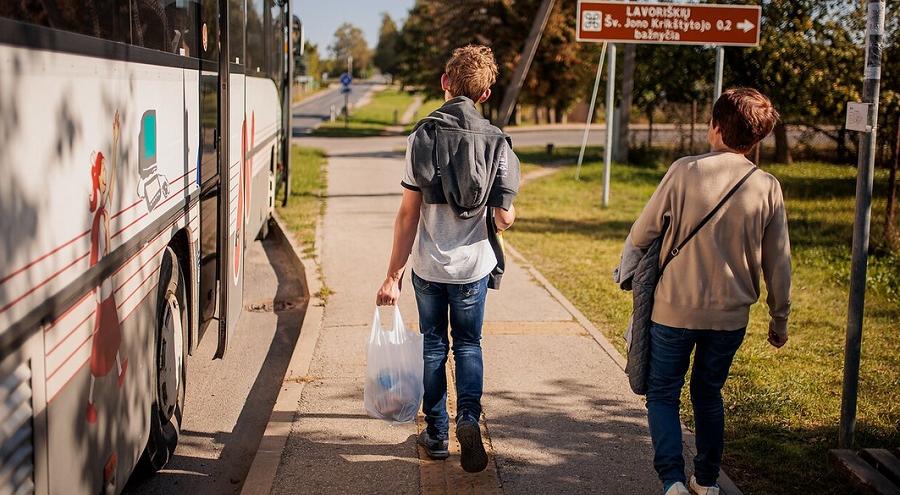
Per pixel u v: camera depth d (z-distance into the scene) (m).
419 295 4.18
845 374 4.50
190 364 6.50
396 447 4.59
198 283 4.91
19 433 2.30
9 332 2.19
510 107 14.77
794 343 6.93
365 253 10.00
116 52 3.13
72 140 2.64
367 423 4.89
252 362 6.61
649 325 3.72
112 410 3.11
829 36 20.03
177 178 4.28
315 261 9.48
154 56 3.73
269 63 9.96
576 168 24.95
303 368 5.79
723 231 3.51
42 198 2.40
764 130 3.52
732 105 3.52
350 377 5.66
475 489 4.11
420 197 4.04
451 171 3.92
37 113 2.37
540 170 24.69
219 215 4.99
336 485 4.15
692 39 12.58
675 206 3.55
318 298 7.80
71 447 2.68
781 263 3.57
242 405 5.72
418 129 3.96
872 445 4.80
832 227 12.95
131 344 3.37
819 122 20.91
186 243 4.63
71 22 2.66
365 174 19.77
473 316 4.15
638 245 3.72
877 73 4.23
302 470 4.30
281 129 13.60
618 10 12.45
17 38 2.23
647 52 25.41
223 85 4.89
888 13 16.19
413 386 4.25
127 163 3.28
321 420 4.92
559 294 8.12
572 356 6.18
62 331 2.58
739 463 4.53
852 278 4.42
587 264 9.98
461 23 36.12
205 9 5.04
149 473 4.43
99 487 2.98
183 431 5.23
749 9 12.54
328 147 30.55
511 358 6.10
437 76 38.81
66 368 2.61
